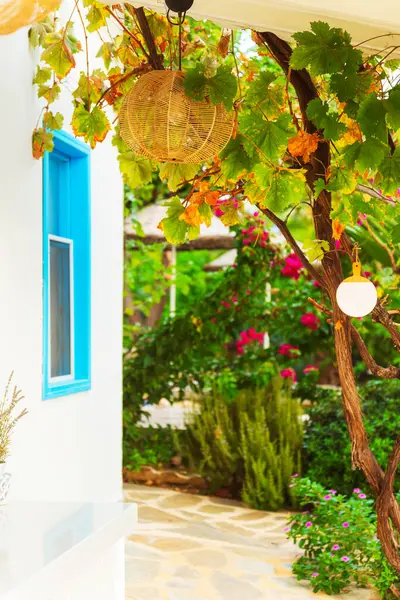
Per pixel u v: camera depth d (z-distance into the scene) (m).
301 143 3.30
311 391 8.63
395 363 8.38
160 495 8.08
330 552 5.37
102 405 4.98
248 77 4.23
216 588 5.28
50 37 3.80
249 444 7.93
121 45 4.00
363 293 3.19
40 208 4.03
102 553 2.96
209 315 8.64
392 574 5.02
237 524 7.04
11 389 3.65
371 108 2.92
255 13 3.25
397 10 3.21
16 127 3.75
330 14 3.23
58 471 4.21
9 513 3.23
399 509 3.50
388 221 6.29
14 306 3.71
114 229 5.27
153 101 3.01
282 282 8.73
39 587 2.43
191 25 4.93
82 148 4.64
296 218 12.42
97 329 4.92
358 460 3.46
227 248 10.12
